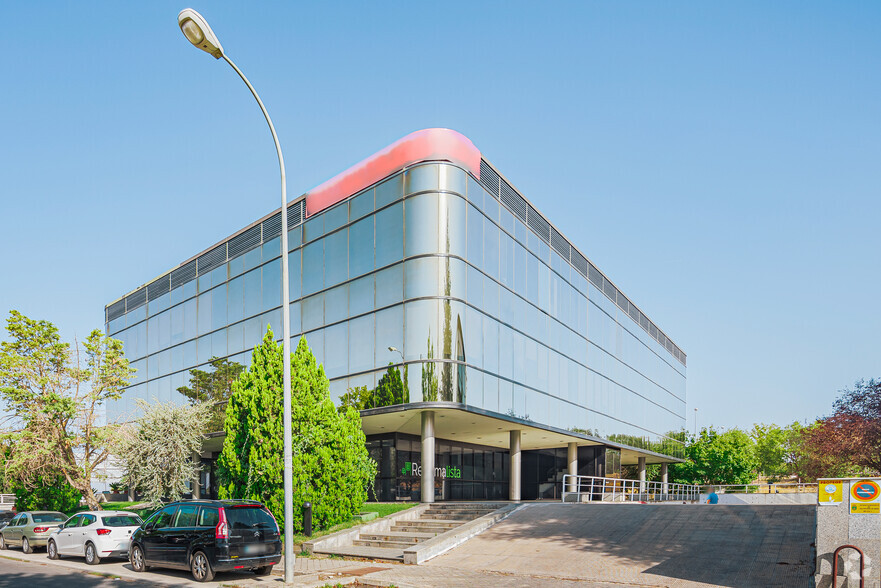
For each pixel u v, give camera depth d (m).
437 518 22.70
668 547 15.66
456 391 25.00
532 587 12.95
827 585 11.35
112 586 13.97
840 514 11.42
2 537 22.89
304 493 20.05
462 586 13.12
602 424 39.44
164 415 26.48
